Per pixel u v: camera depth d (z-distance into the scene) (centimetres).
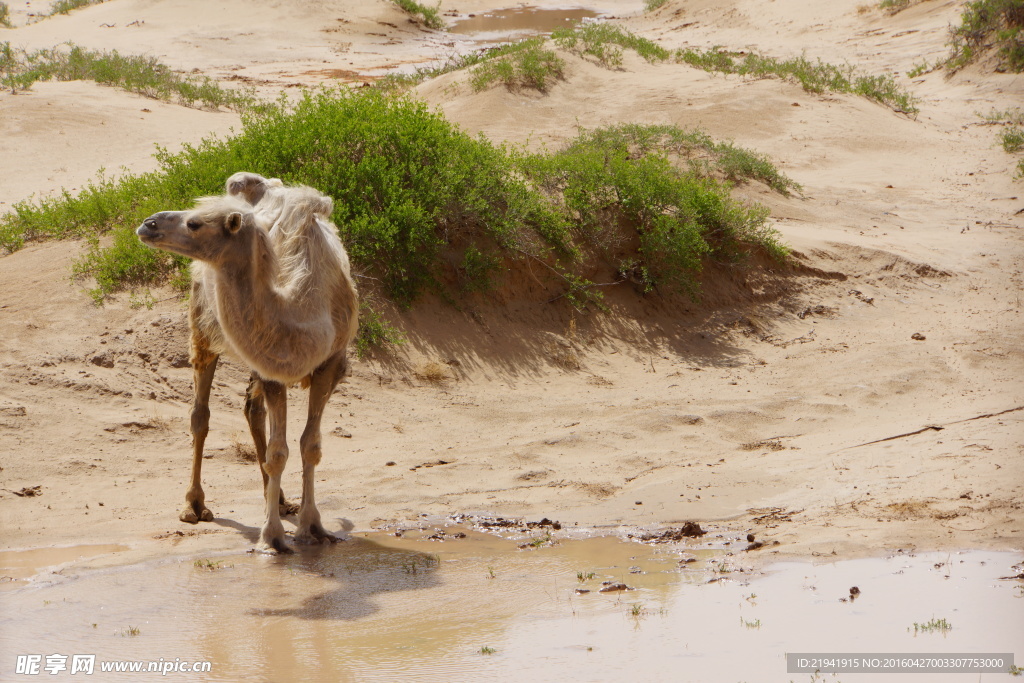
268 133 4469
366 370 3872
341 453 3344
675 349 4534
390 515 2820
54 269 4106
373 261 4203
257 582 2244
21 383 3328
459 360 4084
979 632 1856
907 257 5431
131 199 4669
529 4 17638
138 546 2484
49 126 7019
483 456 3338
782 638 1852
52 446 3062
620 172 4950
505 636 1898
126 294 3912
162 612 2038
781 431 3625
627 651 1800
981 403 3791
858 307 5012
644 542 2561
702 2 15625
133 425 3278
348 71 11006
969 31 10906
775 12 14512
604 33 9438
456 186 4434
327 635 1908
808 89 8850
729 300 4891
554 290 4603
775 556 2377
